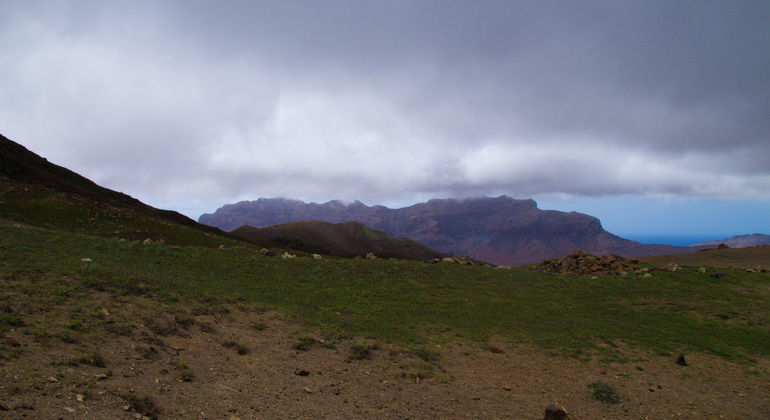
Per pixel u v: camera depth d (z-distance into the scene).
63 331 8.92
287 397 8.61
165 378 8.17
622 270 32.41
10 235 22.44
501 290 25.02
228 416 7.16
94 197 60.38
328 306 18.86
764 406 10.88
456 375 11.73
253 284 21.58
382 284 24.42
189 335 11.39
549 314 20.50
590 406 10.19
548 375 12.33
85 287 13.01
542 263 38.22
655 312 21.48
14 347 7.54
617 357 14.36
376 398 9.38
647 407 10.33
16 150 68.12
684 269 32.44
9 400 5.64
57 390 6.36
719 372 13.54
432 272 28.23
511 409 9.62
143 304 12.79
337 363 11.50
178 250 27.56
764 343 17.00
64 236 25.72
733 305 22.67
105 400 6.48
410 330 16.16
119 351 8.85
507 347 14.95
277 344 12.34
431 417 8.73
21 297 10.67
